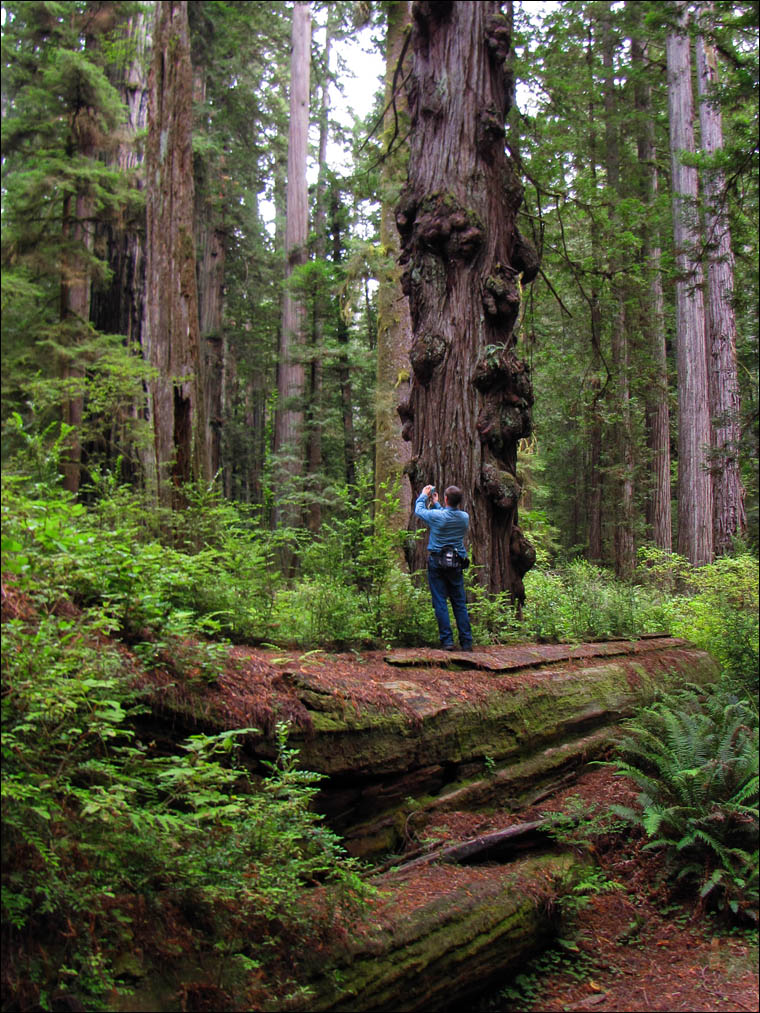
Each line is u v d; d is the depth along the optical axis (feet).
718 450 51.80
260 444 138.92
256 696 14.88
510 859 17.74
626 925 17.04
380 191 57.31
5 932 9.40
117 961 10.02
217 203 99.14
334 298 86.22
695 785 19.15
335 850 13.33
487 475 29.04
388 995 12.23
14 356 47.21
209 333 98.58
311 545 24.72
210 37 84.07
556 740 21.74
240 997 10.63
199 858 11.02
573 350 71.72
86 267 54.03
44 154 54.39
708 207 45.80
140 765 12.35
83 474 39.83
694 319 67.15
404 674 19.94
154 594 14.66
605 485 82.89
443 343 29.86
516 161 34.65
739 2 41.45
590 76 69.10
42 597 12.63
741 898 17.08
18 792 9.50
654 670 26.81
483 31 31.07
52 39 61.52
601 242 46.11
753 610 34.50
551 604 31.35
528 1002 14.67
